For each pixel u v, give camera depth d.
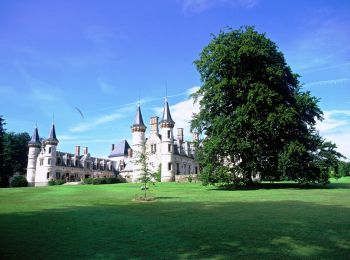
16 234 12.13
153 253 9.66
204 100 40.00
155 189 37.97
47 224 14.05
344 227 12.58
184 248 10.11
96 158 99.81
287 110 35.75
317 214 15.69
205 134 40.81
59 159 88.88
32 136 96.31
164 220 14.84
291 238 11.05
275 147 38.50
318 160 38.81
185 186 43.91
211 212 17.16
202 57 41.38
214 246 10.27
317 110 41.12
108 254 9.59
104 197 27.64
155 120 79.75
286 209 17.66
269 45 39.03
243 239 11.04
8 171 94.50
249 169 37.25
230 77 39.06
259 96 35.53
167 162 74.88
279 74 36.59
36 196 28.91
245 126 36.72
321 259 8.91
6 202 23.41
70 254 9.62
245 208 18.50
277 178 40.22
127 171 91.94
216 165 38.09
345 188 35.75
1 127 63.28
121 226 13.51
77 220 15.04
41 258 9.30
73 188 41.94
